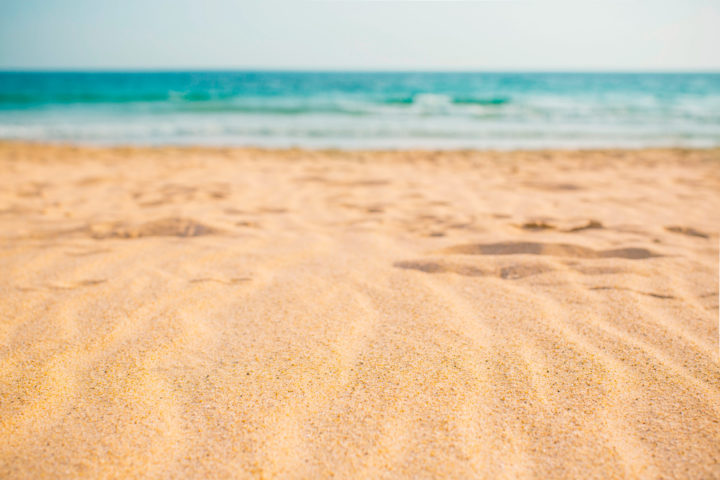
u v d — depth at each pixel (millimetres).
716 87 36875
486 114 15742
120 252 2615
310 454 1165
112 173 5500
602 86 36562
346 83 42281
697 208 3629
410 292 2100
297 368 1521
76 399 1367
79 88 31594
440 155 7371
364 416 1296
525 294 2066
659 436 1215
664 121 14047
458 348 1633
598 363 1533
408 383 1439
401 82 45219
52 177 5188
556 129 12172
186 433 1232
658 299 2006
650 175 5312
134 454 1161
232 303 1997
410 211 3580
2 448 1178
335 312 1914
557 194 4211
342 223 3254
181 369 1519
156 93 24047
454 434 1227
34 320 1844
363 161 6680
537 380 1447
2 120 13492
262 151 7828
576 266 2350
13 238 2871
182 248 2682
